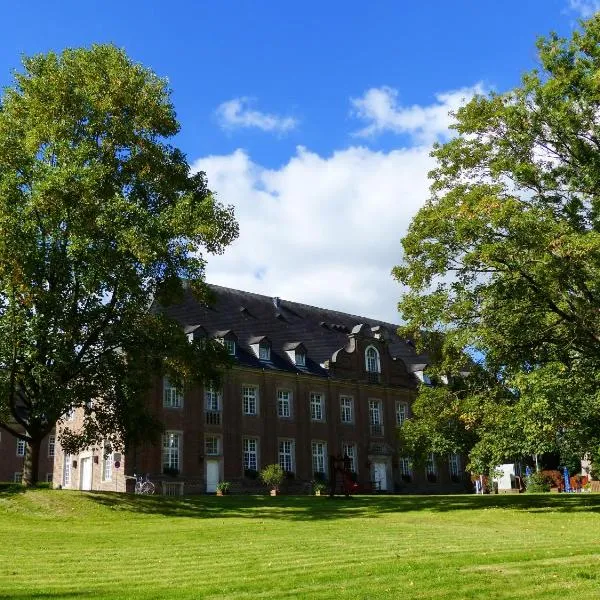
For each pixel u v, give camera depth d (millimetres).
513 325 24234
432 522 22141
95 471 43000
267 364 48719
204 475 43219
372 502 30250
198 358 29203
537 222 22172
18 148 26375
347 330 58750
